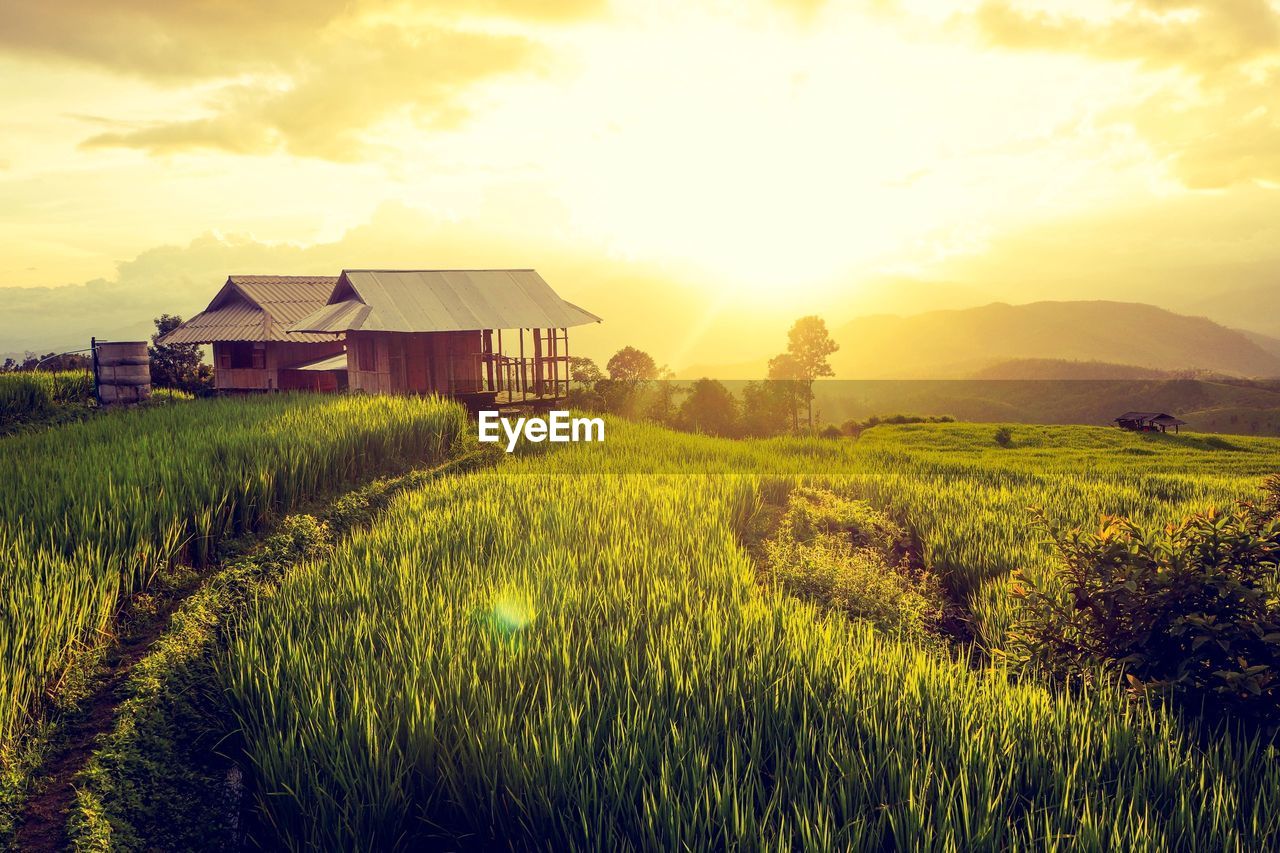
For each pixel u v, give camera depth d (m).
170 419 20.03
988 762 6.14
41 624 8.00
